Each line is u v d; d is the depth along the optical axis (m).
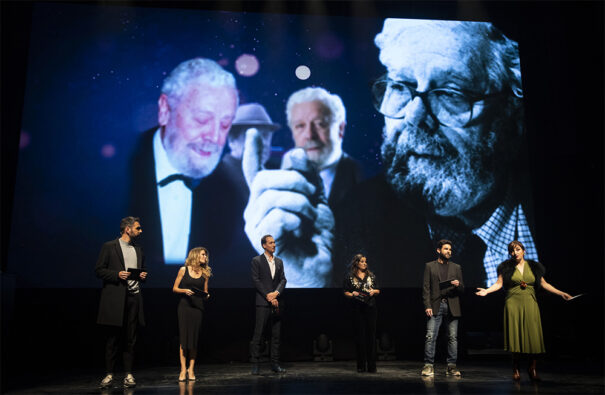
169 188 5.77
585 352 6.17
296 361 5.98
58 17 5.96
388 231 5.91
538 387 3.66
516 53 6.52
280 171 5.93
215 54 6.12
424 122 6.20
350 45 6.32
